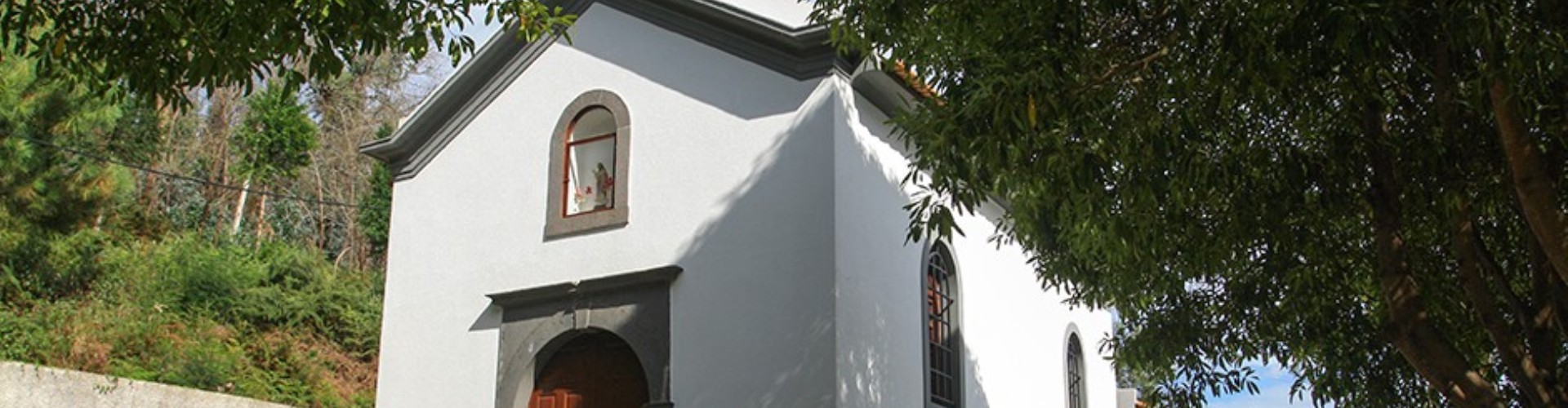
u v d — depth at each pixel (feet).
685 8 46.78
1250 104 30.58
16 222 56.59
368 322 84.12
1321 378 37.47
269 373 71.10
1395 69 29.99
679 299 44.37
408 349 49.24
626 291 45.52
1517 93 25.62
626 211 46.34
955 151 30.30
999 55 28.17
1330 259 34.96
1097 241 34.73
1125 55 30.94
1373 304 38.11
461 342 48.29
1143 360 39.55
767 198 43.73
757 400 41.75
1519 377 30.07
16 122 54.19
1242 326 38.40
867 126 45.80
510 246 48.39
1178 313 39.14
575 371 47.24
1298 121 31.40
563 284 46.21
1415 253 34.88
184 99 28.89
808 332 41.50
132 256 74.90
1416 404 36.96
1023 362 55.72
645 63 47.75
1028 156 30.45
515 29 49.93
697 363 43.29
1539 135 29.19
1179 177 29.78
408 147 51.85
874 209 45.09
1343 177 31.45
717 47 46.34
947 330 50.01
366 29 28.02
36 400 51.96
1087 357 63.46
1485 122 30.19
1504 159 30.45
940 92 36.47
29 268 63.05
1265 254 35.65
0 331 57.88
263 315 77.82
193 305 74.18
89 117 56.34
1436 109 30.50
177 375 63.00
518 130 49.78
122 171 61.41
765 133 44.50
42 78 53.06
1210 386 39.37
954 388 49.11
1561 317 29.19
